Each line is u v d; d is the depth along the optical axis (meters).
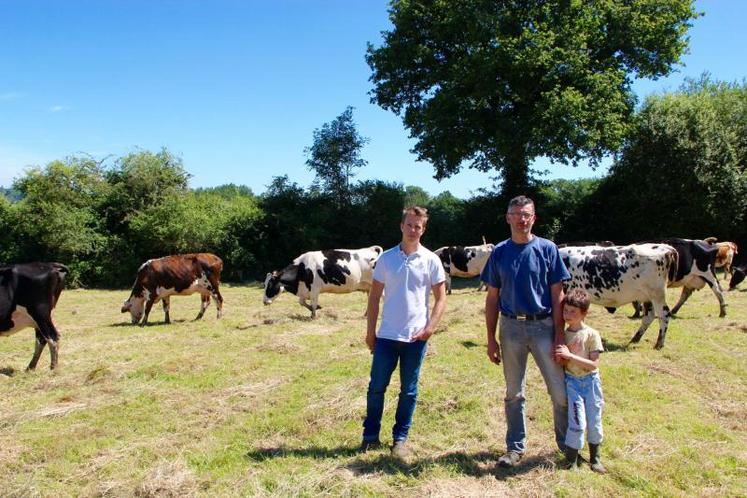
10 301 8.05
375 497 4.29
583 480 4.46
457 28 23.22
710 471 4.64
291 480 4.55
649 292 8.76
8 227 23.42
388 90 26.38
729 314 11.47
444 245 27.31
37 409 6.44
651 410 6.07
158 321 13.53
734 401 6.39
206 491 4.44
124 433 5.72
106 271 23.45
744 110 24.23
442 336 9.72
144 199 24.97
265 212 26.75
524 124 21.56
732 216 23.14
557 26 21.69
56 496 4.43
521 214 4.59
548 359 4.62
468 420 5.82
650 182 23.28
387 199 27.94
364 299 16.53
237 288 22.11
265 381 7.43
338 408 6.23
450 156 23.91
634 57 22.78
